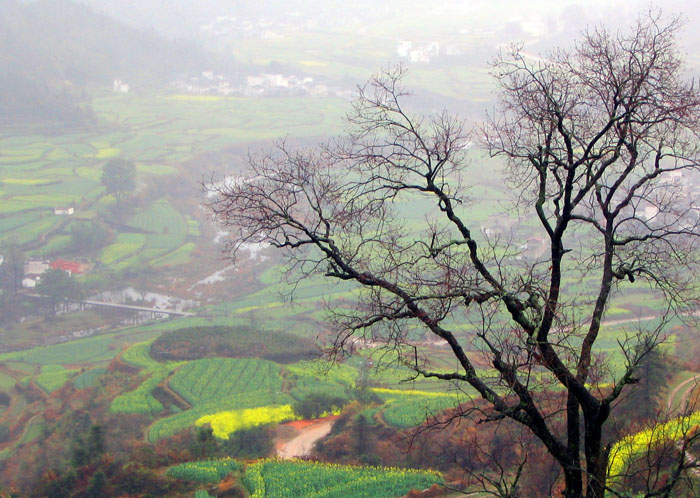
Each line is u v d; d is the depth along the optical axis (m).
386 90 14.46
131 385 66.44
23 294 108.38
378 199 13.10
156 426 53.62
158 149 184.75
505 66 18.41
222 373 67.75
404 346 12.60
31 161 176.00
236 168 174.00
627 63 12.93
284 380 65.25
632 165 12.98
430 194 14.98
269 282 106.44
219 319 93.06
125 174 141.00
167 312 100.62
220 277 113.12
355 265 13.27
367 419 44.91
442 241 13.46
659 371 28.31
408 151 13.26
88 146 191.12
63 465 47.41
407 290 12.71
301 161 13.38
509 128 13.73
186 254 123.81
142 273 115.88
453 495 27.33
